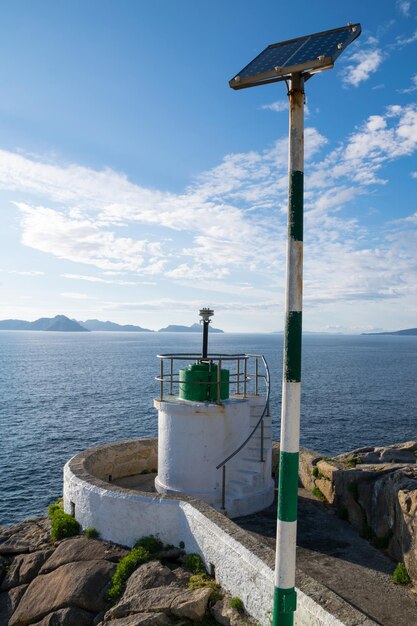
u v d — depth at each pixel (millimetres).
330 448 37562
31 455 36312
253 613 7742
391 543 9953
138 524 10461
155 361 141000
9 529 12789
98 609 9078
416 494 9258
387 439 40594
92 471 13344
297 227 5945
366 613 7859
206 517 9578
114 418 49906
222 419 12219
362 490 11328
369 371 109438
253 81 6250
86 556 10312
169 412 12312
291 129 5996
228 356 13273
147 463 15516
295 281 5934
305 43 6742
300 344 5922
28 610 9555
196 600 8133
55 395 67688
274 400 58250
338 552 10070
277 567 5953
